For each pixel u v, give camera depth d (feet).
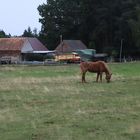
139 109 68.74
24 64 277.85
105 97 86.69
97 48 455.22
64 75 155.43
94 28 468.34
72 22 488.44
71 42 446.19
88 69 128.06
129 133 50.34
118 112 65.82
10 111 68.23
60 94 93.04
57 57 328.08
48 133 51.11
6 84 119.24
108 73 126.93
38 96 89.71
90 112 66.08
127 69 197.77
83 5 477.77
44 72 175.11
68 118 60.75
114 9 449.89
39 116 62.85
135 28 410.31
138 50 424.05
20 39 406.82
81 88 105.91
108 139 47.55
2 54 399.44
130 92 96.84
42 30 501.56
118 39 431.84
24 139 48.49
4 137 49.49
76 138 48.37
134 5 442.50
